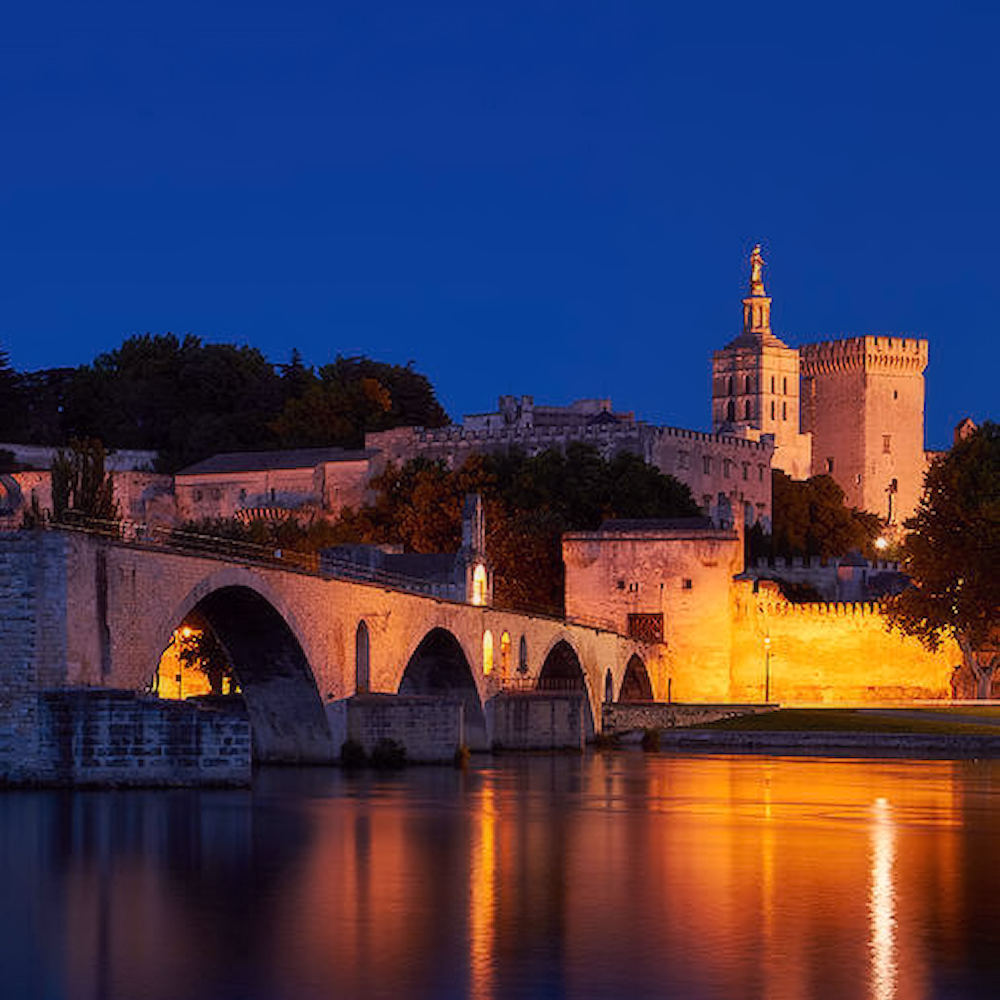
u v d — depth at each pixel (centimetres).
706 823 9381
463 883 7031
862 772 13612
